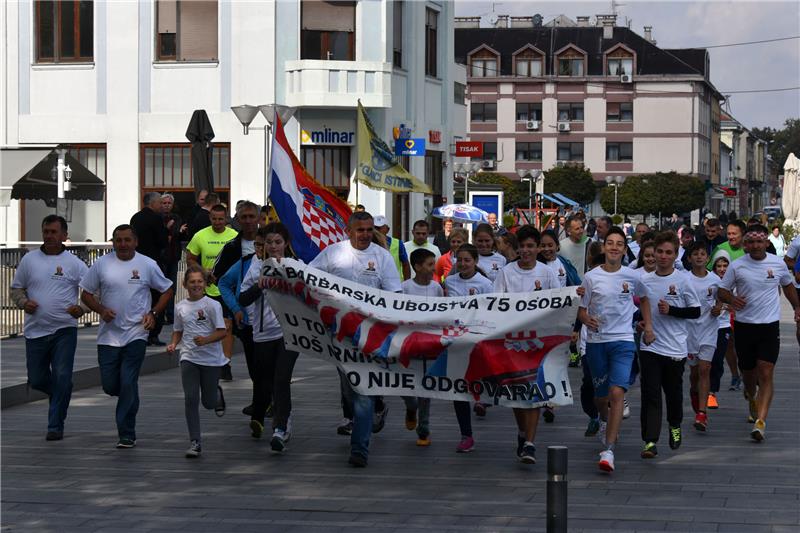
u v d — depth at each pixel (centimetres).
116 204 3641
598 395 1166
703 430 1320
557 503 651
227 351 1739
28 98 3688
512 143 11125
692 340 1327
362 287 1141
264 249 1212
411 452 1195
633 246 1989
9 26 3691
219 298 1675
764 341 1294
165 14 3603
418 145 3681
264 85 3550
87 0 3647
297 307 1145
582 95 11056
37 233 3659
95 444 1238
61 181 2775
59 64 3662
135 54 3619
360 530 875
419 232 1825
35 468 1109
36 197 2881
